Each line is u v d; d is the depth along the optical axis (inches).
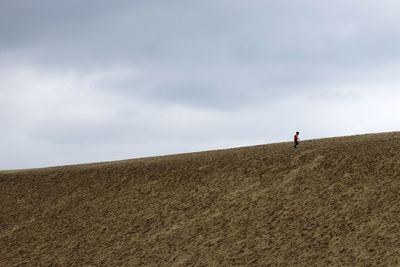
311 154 1675.7
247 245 1291.8
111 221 1608.0
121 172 1956.2
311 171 1561.3
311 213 1348.4
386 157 1498.5
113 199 1750.7
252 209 1454.2
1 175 2194.9
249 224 1384.1
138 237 1475.1
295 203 1419.8
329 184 1459.2
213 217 1472.7
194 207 1560.0
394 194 1312.7
